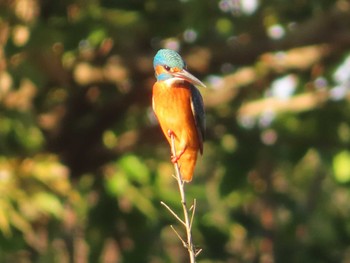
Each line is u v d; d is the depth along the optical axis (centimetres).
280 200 1783
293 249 1816
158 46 1622
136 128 1714
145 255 1611
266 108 1619
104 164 1638
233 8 1553
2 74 1452
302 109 1611
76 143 1647
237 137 1653
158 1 1505
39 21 1427
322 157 1609
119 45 1602
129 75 1611
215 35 1633
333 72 1644
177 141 919
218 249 1681
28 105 1573
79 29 1455
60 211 1426
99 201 1598
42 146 1531
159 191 1577
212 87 1666
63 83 1571
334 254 1831
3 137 1463
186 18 1529
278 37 1596
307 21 1589
